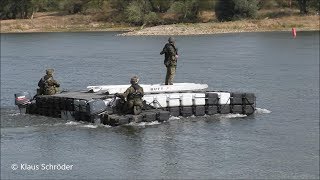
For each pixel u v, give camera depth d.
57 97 39.38
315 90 51.69
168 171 27.77
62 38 148.38
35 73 69.69
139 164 29.05
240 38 133.25
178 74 66.25
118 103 37.78
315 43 111.88
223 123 37.62
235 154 30.34
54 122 38.09
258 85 55.75
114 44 124.06
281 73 65.00
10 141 33.28
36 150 31.23
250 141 32.88
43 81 41.31
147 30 158.38
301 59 81.31
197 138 33.78
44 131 35.72
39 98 40.44
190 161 29.47
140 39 139.38
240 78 61.41
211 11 183.62
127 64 79.25
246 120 38.53
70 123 37.75
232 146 31.97
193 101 39.31
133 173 27.72
